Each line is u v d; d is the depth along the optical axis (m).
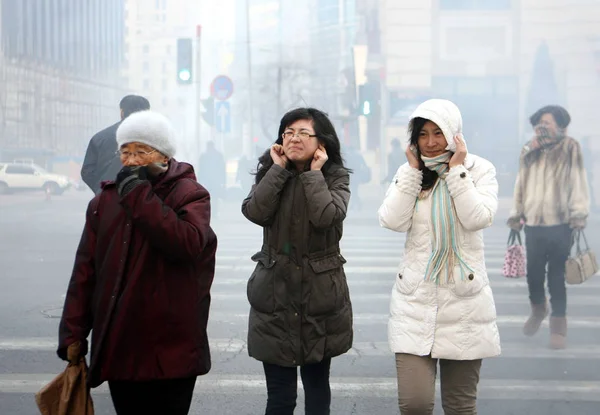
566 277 10.12
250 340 6.34
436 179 5.95
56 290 14.98
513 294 14.51
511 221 10.88
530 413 7.79
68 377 5.12
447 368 5.98
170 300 5.03
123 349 4.99
